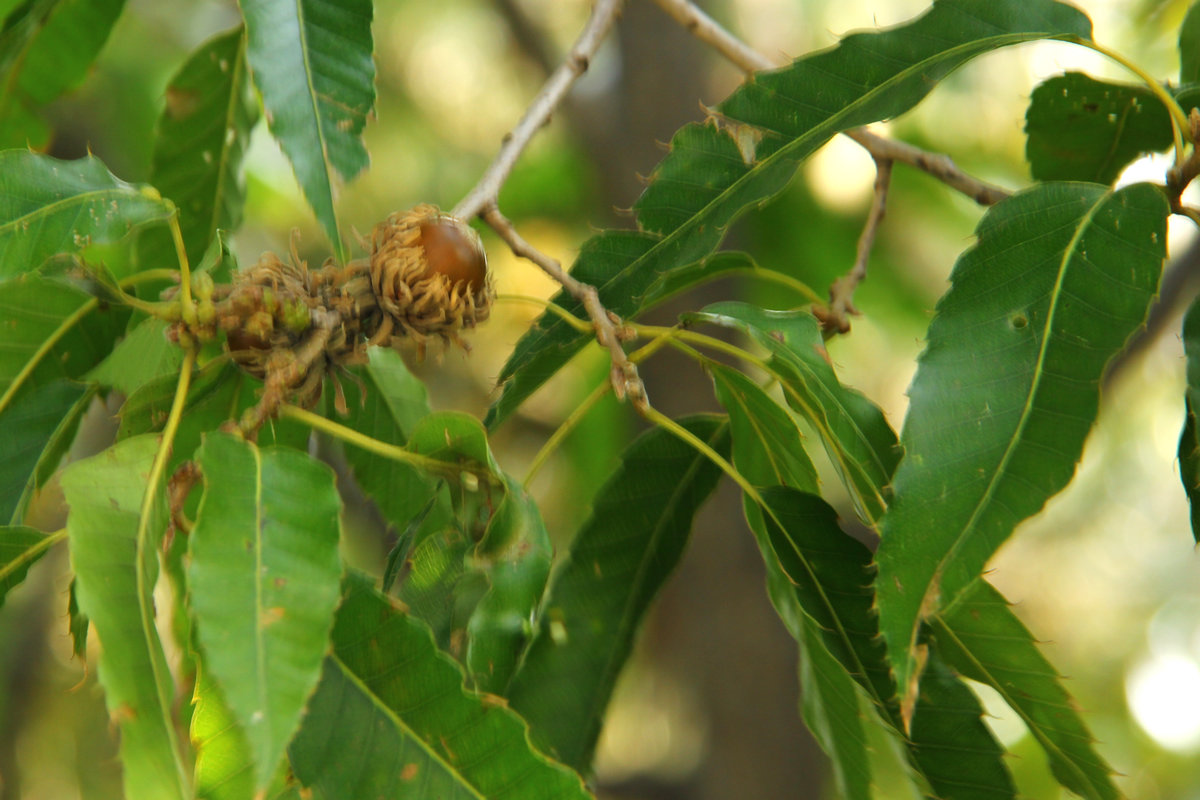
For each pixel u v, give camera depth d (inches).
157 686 57.9
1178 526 228.1
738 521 118.9
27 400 62.4
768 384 63.1
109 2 66.7
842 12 144.7
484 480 60.4
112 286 60.4
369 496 64.9
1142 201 60.6
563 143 143.6
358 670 59.8
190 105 67.1
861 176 119.7
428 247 60.8
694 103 121.1
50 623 157.2
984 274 60.5
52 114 114.7
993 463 59.8
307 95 62.5
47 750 157.2
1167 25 90.4
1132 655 226.2
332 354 60.7
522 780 59.7
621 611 64.0
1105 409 101.0
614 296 62.2
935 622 61.6
